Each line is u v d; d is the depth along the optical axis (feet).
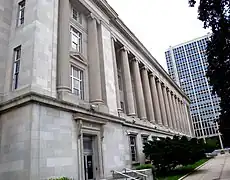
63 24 59.57
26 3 55.42
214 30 41.32
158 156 76.13
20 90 46.29
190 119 239.09
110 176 60.49
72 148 50.31
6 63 53.47
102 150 61.41
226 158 132.98
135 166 79.00
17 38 53.26
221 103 45.55
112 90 78.33
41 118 43.91
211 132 330.95
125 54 100.27
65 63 55.62
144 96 118.11
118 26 96.63
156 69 144.66
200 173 72.43
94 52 72.38
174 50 393.50
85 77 68.59
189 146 81.00
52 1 58.23
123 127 80.18
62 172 45.62
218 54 41.75
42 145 42.55
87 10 76.89
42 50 50.14
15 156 41.57
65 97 52.16
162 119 134.51
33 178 38.81
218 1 39.63
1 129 46.03
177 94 199.31
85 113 56.59
